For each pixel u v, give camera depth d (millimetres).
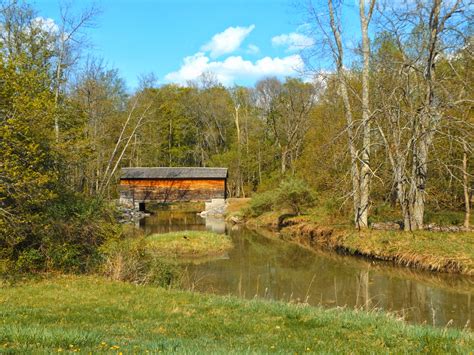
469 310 11391
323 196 29734
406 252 17406
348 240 20969
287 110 51781
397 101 18578
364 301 12516
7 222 12000
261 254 21109
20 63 13453
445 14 17234
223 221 38344
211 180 43594
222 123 63312
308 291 13852
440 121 18828
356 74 26109
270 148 54250
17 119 11828
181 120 62812
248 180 55969
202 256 20578
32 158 13211
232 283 15078
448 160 19703
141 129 40969
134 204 43000
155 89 56906
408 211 20297
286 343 6648
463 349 6258
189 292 11539
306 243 24438
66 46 22375
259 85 57156
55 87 21078
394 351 6234
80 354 5320
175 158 62812
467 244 16703
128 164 53625
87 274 13695
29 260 13109
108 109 32250
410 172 20141
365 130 20266
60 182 15852
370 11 20453
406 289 13719
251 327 7832
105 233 14898
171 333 7312
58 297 10266
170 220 39344
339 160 23938
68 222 14320
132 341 6332
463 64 19391
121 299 10219
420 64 19375
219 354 5332
